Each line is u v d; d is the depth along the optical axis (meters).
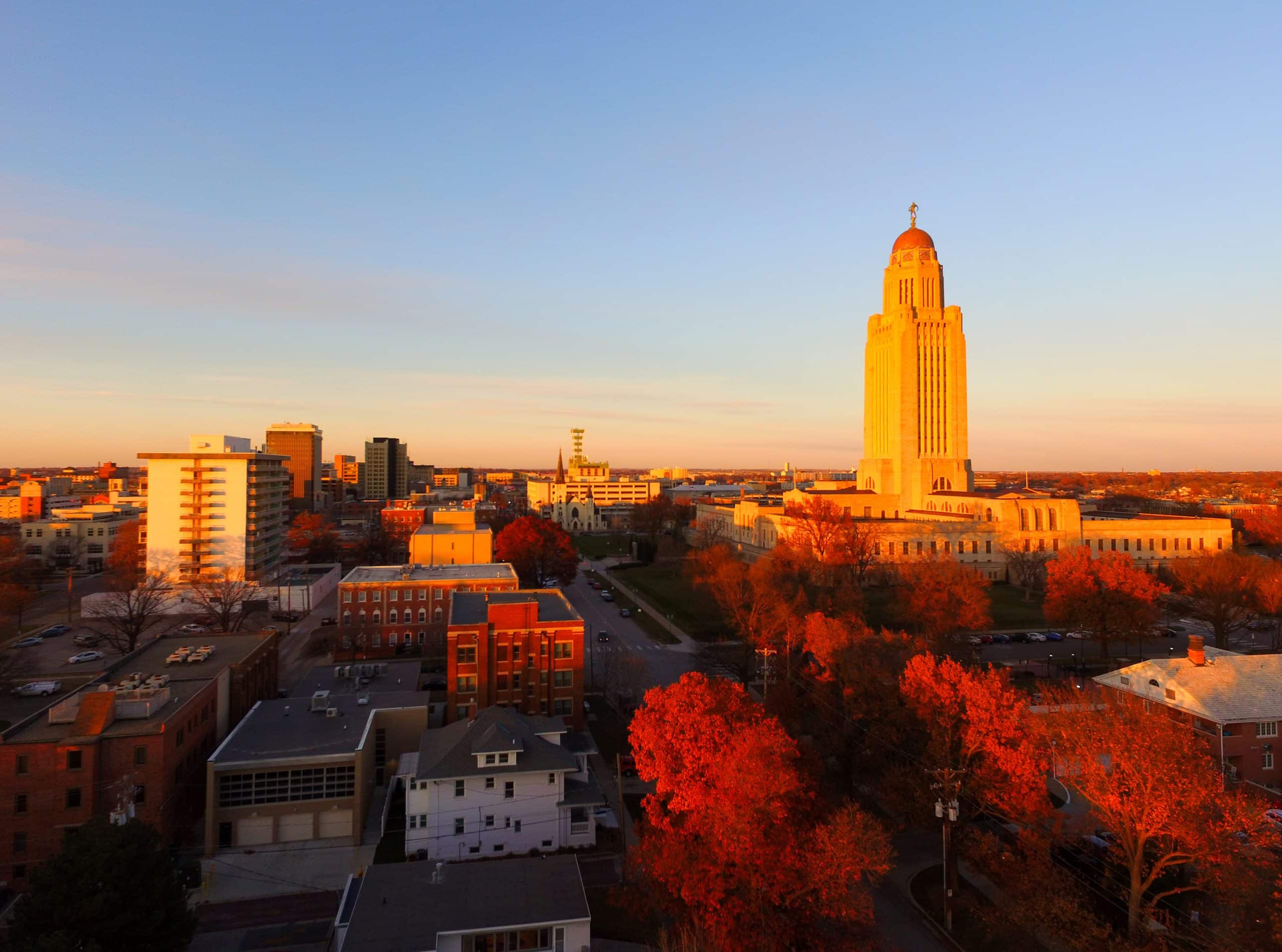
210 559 147.12
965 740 49.09
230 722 74.31
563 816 59.19
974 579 117.25
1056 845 49.00
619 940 47.12
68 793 54.50
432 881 45.31
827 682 64.94
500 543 160.75
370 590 112.31
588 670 104.69
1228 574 119.69
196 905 51.16
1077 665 101.25
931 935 46.12
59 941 34.94
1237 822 39.28
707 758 45.19
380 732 72.94
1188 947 39.62
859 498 198.62
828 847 40.47
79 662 109.12
